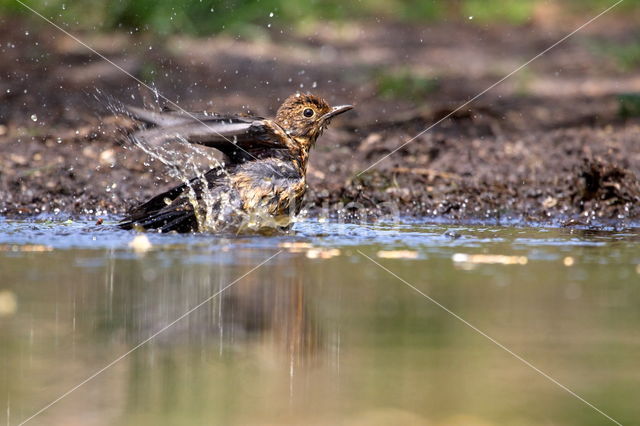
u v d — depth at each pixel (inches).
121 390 262.2
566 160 624.1
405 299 338.3
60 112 715.4
